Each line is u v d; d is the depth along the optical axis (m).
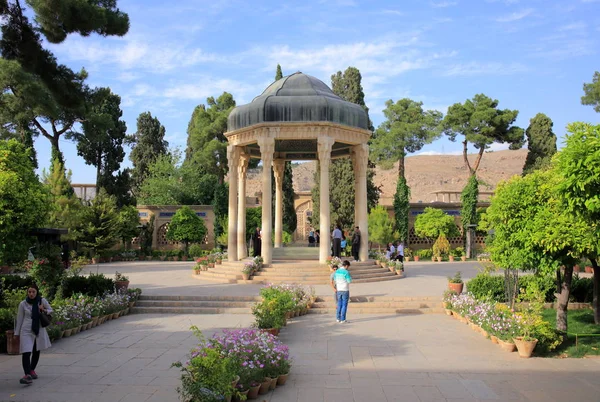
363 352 9.70
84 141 32.94
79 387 7.56
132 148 52.84
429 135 38.97
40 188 12.87
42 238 14.22
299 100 19.31
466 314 12.50
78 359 9.22
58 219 28.36
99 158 36.81
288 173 36.34
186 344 10.41
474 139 39.91
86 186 43.50
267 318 11.00
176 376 8.11
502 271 21.48
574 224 9.48
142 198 48.00
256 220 37.09
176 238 34.53
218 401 6.18
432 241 37.81
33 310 8.02
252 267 18.78
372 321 12.94
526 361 9.08
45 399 7.02
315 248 21.83
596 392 7.32
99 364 8.87
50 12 13.34
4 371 8.52
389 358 9.26
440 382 7.80
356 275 19.20
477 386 7.59
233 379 6.73
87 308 12.28
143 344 10.42
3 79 14.03
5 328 9.99
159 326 12.35
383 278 19.70
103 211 31.17
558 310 11.12
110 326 12.38
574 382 7.80
